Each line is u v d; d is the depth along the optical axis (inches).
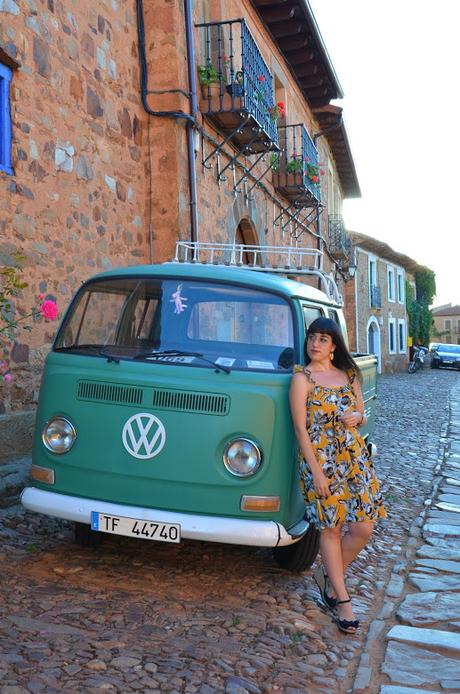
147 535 151.9
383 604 171.2
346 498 147.1
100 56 319.6
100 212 318.0
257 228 529.7
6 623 137.1
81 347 173.3
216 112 394.3
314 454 146.1
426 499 293.0
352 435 149.1
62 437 161.9
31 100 266.5
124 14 344.8
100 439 158.7
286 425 156.1
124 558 184.9
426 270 1941.4
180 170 363.6
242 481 151.8
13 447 246.4
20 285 208.1
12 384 253.9
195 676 121.6
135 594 159.5
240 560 190.5
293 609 157.8
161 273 180.9
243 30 400.8
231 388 154.6
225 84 401.1
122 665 123.6
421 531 241.4
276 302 172.1
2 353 249.1
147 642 134.2
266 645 137.6
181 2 369.7
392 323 1616.6
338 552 150.2
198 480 152.5
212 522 150.3
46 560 178.2
